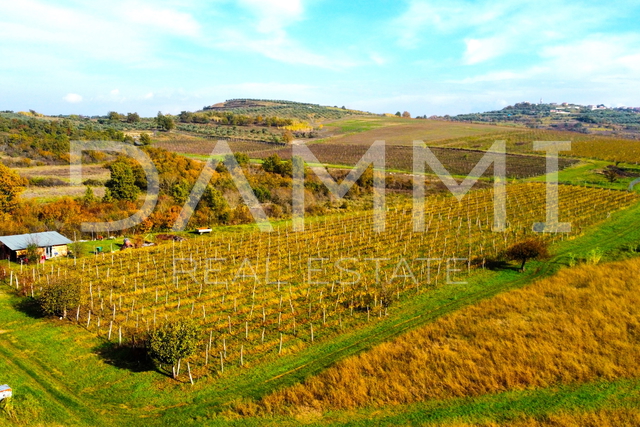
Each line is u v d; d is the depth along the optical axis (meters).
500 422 27.00
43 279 48.75
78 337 37.41
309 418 27.83
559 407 28.16
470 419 27.31
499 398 29.34
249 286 48.78
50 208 69.56
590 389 29.84
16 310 41.81
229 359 34.62
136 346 35.41
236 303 44.47
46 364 33.44
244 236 69.44
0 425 26.14
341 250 60.94
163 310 42.78
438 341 36.56
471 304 43.53
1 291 45.69
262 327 39.72
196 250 61.75
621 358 32.84
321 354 35.41
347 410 28.61
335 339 37.69
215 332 38.81
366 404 29.12
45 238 57.75
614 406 28.08
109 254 59.28
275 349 36.12
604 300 42.16
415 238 65.25
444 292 46.78
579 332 36.47
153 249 61.94
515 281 49.34
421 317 41.41
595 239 62.81
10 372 31.81
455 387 30.30
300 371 33.03
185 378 32.25
